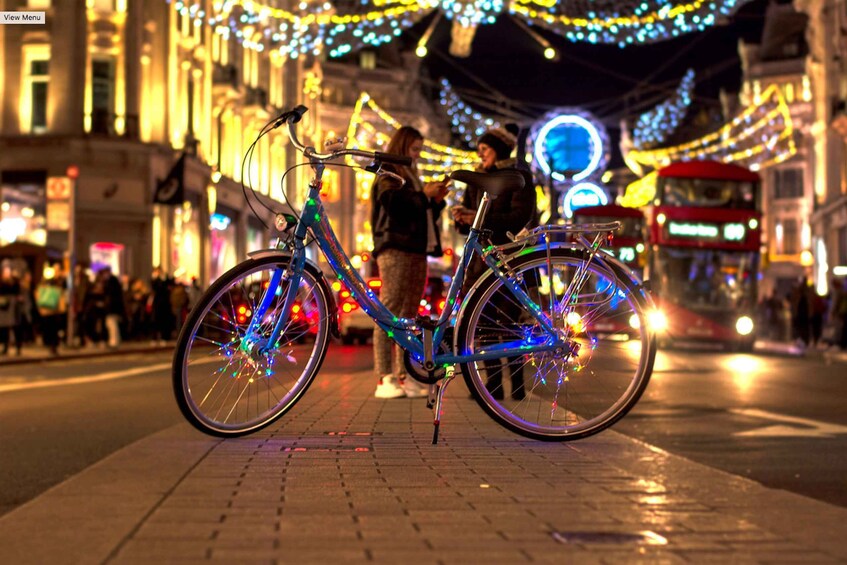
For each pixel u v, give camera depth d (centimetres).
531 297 608
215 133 4803
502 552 329
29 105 3781
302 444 578
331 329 615
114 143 3747
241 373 595
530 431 609
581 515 391
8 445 725
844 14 4738
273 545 332
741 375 1606
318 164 604
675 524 378
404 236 872
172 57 4056
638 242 3250
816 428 852
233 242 5006
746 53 7450
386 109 8431
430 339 603
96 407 1012
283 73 6003
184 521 369
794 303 3266
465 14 2830
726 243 2809
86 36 3775
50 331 2189
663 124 5716
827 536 364
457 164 6888
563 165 3125
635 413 973
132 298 2933
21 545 332
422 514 387
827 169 5309
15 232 3719
